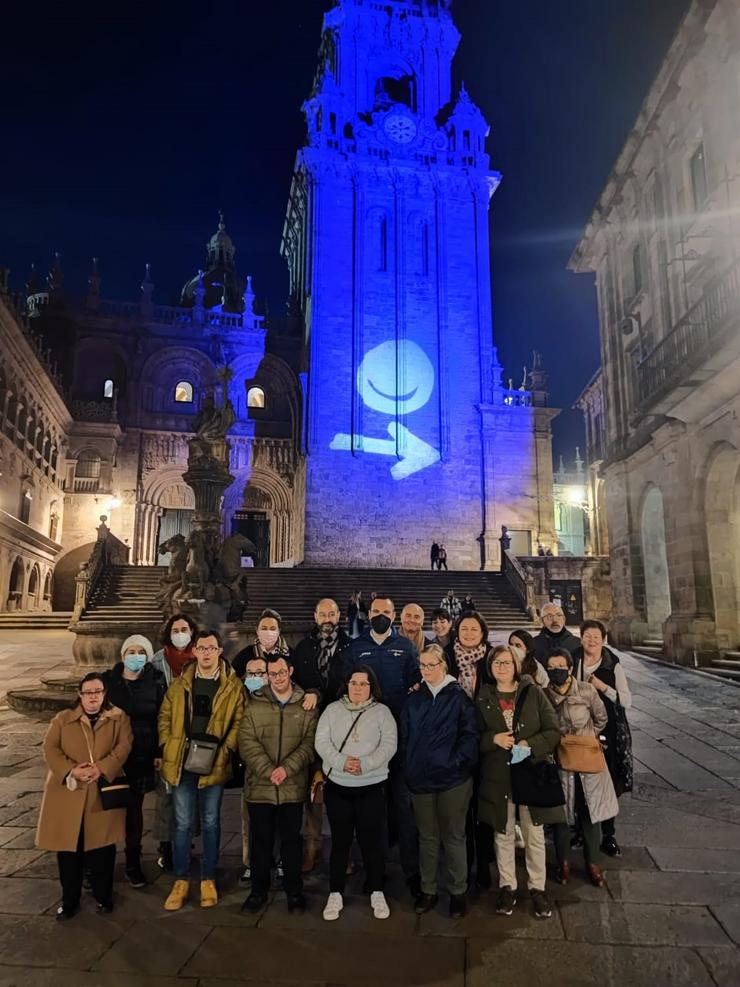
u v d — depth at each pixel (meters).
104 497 37.47
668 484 19.55
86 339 39.00
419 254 40.44
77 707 4.82
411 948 4.21
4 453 27.97
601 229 25.27
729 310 13.84
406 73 43.44
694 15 16.05
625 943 4.23
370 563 36.44
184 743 4.95
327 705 5.23
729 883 5.06
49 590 35.50
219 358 40.00
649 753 9.15
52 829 4.52
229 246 49.06
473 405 39.28
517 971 3.94
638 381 22.73
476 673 5.58
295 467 39.62
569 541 58.84
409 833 5.19
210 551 16.31
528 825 4.73
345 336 38.28
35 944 4.26
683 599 18.34
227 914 4.67
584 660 5.93
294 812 4.84
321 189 39.66
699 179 18.50
